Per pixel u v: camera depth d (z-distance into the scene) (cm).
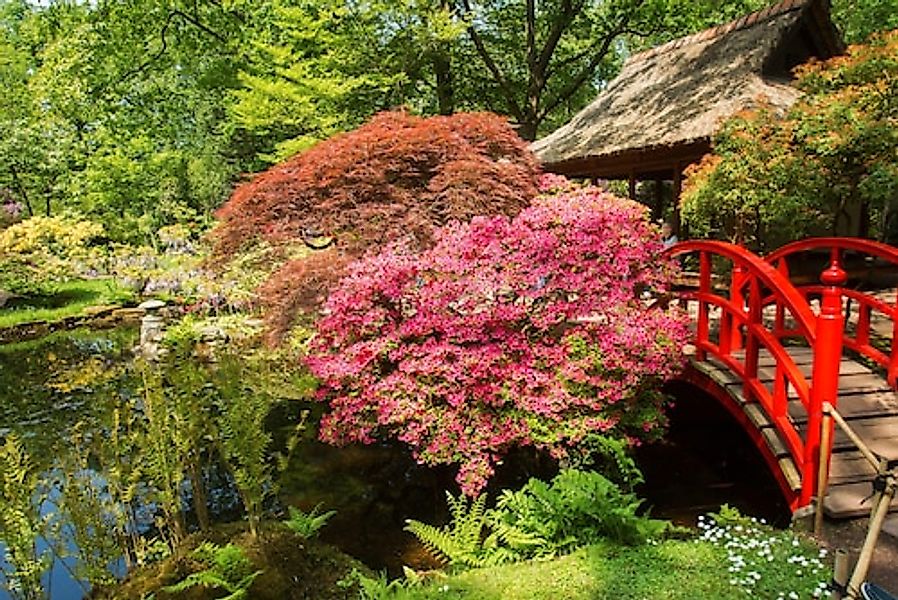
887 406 419
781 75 947
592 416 448
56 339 1090
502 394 442
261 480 423
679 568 304
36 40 1781
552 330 485
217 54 1628
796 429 402
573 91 1734
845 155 557
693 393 599
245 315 991
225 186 1842
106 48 1441
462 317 457
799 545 318
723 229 820
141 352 930
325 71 1336
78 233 1341
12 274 1269
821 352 332
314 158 582
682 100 963
